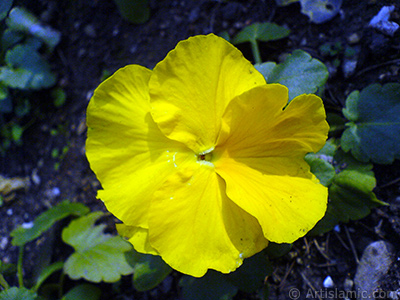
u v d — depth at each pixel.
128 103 0.08
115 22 0.16
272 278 0.12
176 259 0.09
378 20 0.12
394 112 0.11
